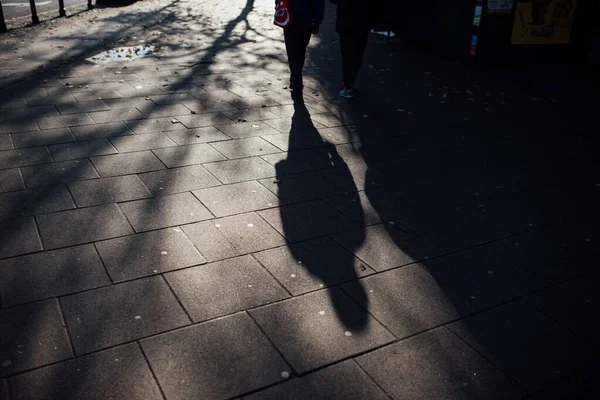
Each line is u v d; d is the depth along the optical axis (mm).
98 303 3398
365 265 3965
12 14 14320
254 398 2768
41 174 5094
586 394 2928
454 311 3535
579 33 11094
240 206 4703
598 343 3326
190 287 3598
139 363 2949
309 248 4141
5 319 3221
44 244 3984
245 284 3664
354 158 5906
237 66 9578
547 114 7855
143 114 6898
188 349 3068
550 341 3324
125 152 5691
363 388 2871
